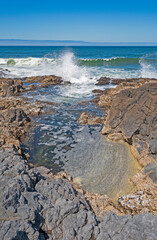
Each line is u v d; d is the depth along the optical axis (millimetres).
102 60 40375
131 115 11555
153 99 10602
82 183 9094
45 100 20109
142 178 8961
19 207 5652
